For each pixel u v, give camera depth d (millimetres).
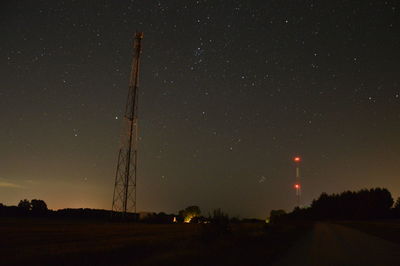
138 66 60500
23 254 18969
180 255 17297
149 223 70000
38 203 102500
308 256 18812
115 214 65062
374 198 136375
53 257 17656
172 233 39156
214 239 25141
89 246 23438
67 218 87062
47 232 37906
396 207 136625
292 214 135375
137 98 60969
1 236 32000
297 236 36469
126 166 62031
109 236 33812
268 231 39625
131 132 61438
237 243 23969
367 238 33594
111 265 15086
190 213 88188
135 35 60188
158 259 16250
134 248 21672
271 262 16344
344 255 19406
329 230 50344
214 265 14891
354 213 139000
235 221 28609
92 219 83750
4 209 98562
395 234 40562
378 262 16750
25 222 61406
